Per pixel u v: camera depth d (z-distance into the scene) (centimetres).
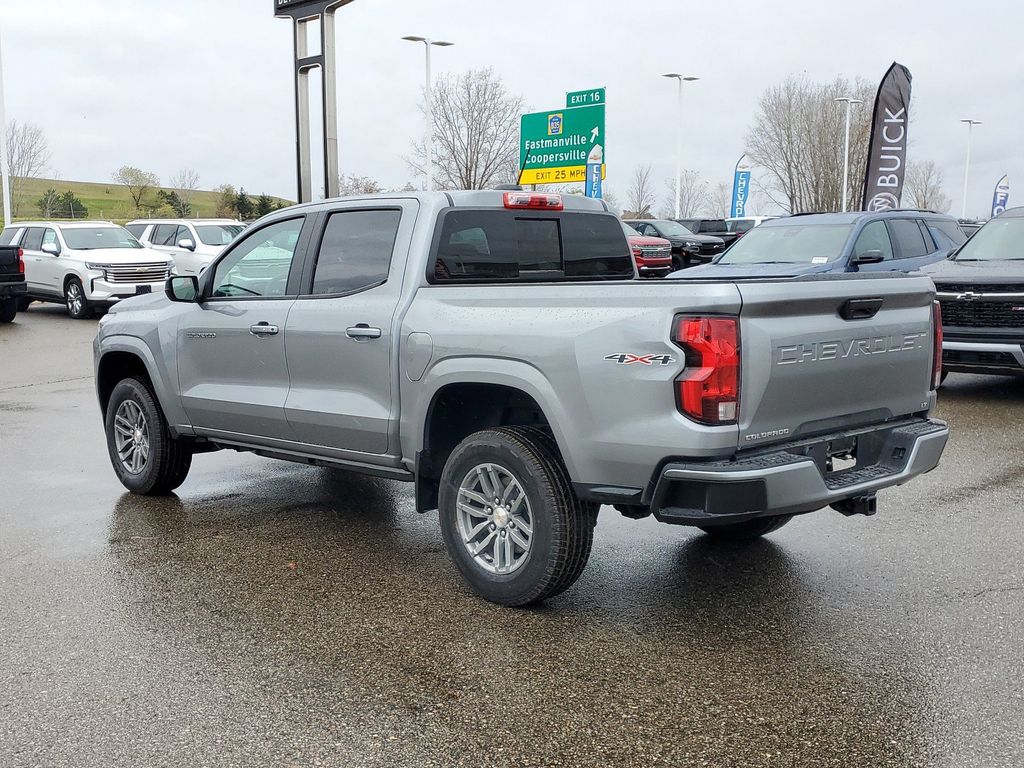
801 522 598
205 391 609
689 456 396
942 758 326
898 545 550
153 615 455
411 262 501
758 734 344
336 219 547
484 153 4072
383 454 513
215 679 388
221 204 6138
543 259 557
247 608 464
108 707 365
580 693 375
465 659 406
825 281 425
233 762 326
